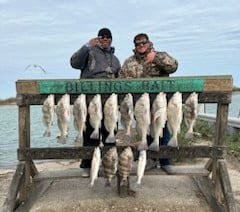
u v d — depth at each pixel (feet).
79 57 10.31
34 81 8.79
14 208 8.64
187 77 8.77
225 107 8.95
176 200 9.20
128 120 8.59
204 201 9.23
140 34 9.98
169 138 9.85
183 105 8.78
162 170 9.46
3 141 24.72
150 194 9.53
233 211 8.30
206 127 19.85
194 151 9.01
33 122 35.70
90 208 8.86
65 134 8.61
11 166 15.96
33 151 9.01
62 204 9.12
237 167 13.12
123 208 8.81
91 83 8.74
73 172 9.59
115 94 8.70
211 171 9.39
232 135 17.33
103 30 10.34
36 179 9.32
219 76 8.79
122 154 8.77
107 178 8.79
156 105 8.48
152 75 9.96
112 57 10.62
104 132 9.98
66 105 8.55
